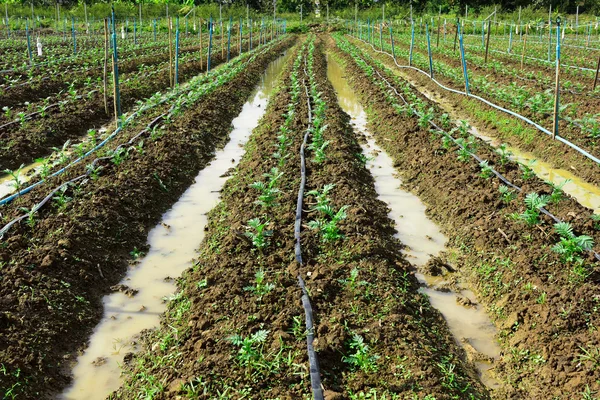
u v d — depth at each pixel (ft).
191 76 73.20
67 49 89.76
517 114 43.16
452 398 14.57
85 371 16.80
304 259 21.42
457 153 33.40
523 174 29.66
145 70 71.26
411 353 15.93
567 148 35.58
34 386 15.75
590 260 20.48
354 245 22.29
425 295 20.58
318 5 224.53
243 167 34.47
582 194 30.83
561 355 16.20
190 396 14.33
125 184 28.50
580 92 52.44
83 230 23.34
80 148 34.63
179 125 41.39
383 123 45.42
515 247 22.12
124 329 18.81
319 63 86.63
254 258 21.61
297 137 38.42
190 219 27.84
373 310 18.20
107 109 47.42
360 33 150.20
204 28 154.61
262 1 209.36
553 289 18.90
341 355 15.99
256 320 17.38
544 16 151.02
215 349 16.20
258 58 94.53
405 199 30.58
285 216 25.07
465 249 23.97
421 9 181.78
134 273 22.52
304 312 17.63
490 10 163.94
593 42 116.16
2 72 60.85
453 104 54.65
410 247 24.76
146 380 15.76
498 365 17.10
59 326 18.20
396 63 86.43
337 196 27.63
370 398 14.37
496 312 19.58
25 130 39.04
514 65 76.38
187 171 34.24
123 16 154.40
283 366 15.46
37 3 163.12
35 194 27.48
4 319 17.34
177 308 19.38
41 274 19.97
